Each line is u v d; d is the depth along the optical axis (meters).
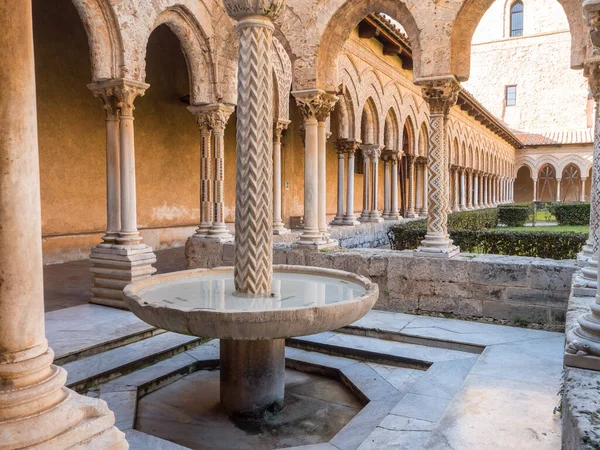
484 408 3.37
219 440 3.62
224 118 8.28
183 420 3.92
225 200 14.77
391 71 14.81
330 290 4.25
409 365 4.88
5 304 1.90
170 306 3.27
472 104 19.44
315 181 7.29
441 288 6.18
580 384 2.38
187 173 13.60
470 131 23.38
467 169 23.34
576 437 1.90
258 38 3.68
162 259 10.65
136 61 6.52
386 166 15.70
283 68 10.33
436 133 6.47
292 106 16.94
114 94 6.43
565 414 2.29
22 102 1.93
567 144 35.03
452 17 6.27
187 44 7.75
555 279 5.59
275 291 4.20
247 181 3.75
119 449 2.14
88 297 6.96
